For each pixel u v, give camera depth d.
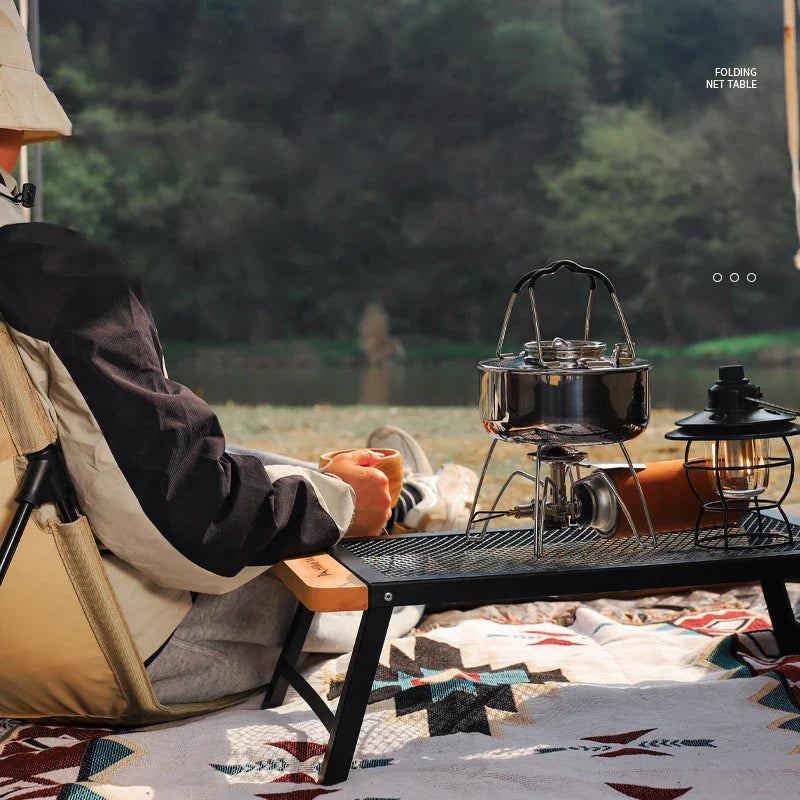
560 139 17.59
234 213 17.11
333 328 17.48
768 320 17.06
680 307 17.23
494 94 17.62
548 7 17.50
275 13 17.12
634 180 17.44
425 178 17.64
